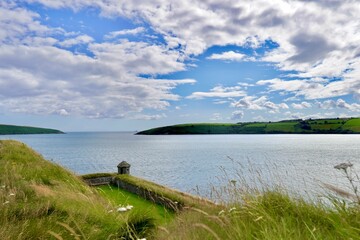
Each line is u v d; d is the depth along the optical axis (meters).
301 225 4.96
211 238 4.67
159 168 61.28
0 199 8.55
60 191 11.94
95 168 63.03
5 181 11.24
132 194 16.42
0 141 21.25
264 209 5.58
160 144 177.62
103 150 123.44
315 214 5.29
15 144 21.31
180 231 5.48
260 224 4.84
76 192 12.53
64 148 136.88
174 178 46.47
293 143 171.50
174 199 12.32
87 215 8.06
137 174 52.34
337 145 147.38
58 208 8.24
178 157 88.38
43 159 19.69
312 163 57.16
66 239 5.95
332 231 4.61
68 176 16.41
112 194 16.45
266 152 102.19
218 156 89.69
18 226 6.18
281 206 5.76
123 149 130.25
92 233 6.59
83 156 93.38
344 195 4.57
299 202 5.75
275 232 4.26
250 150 114.62
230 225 4.78
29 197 9.73
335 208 5.12
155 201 13.73
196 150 119.44
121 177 19.73
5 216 6.75
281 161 62.78
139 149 129.75
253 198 6.15
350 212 4.94
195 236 4.87
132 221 7.20
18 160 17.14
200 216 6.36
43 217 7.18
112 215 8.33
